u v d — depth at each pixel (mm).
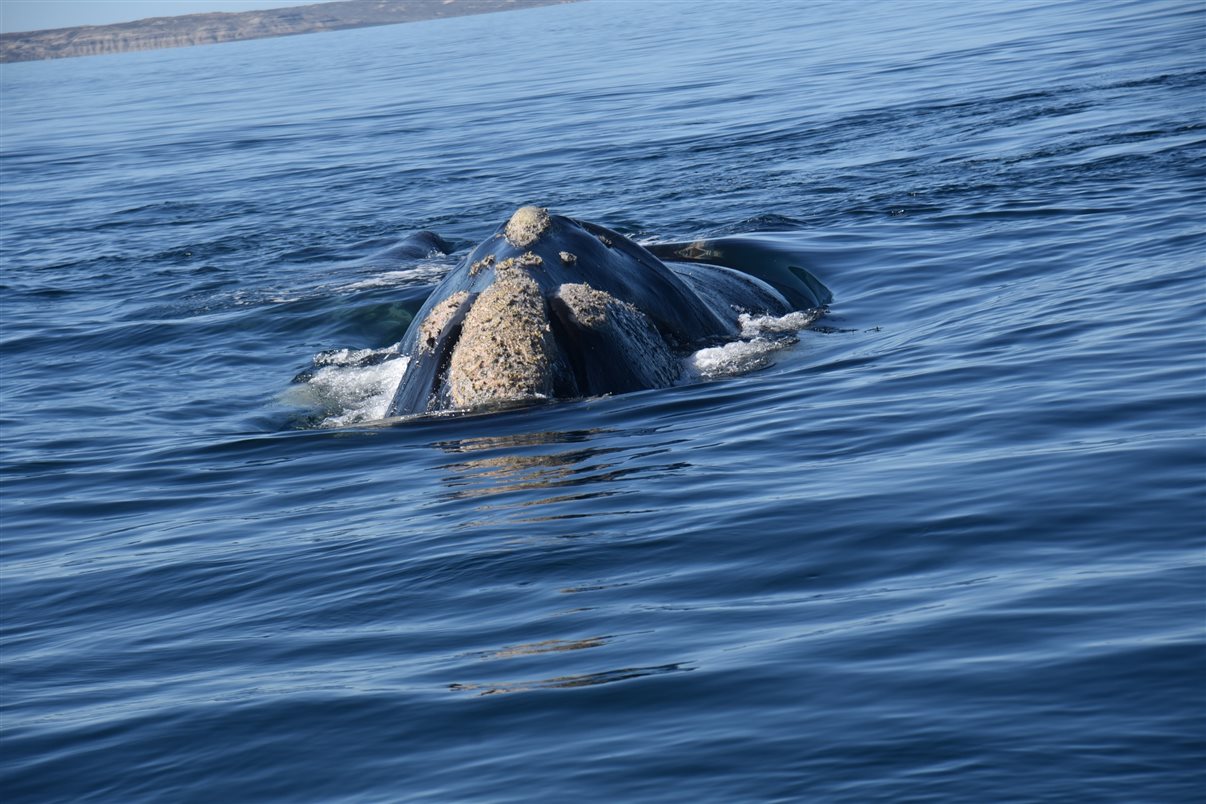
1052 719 8375
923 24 93312
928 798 7594
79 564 14516
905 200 32844
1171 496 12484
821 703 8945
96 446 19922
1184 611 9828
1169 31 66312
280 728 9531
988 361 18703
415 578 12523
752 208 34531
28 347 27141
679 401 18109
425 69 118688
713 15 165000
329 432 18797
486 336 18406
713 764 8273
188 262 35906
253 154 61406
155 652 11648
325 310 27203
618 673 9781
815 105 55219
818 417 16906
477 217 38250
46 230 44062
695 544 12523
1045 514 12391
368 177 49344
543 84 82938
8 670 11570
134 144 72500
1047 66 58344
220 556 14102
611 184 41438
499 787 8281
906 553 11828
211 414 21547
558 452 16234
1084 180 32500
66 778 9258
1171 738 7969
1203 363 17094
